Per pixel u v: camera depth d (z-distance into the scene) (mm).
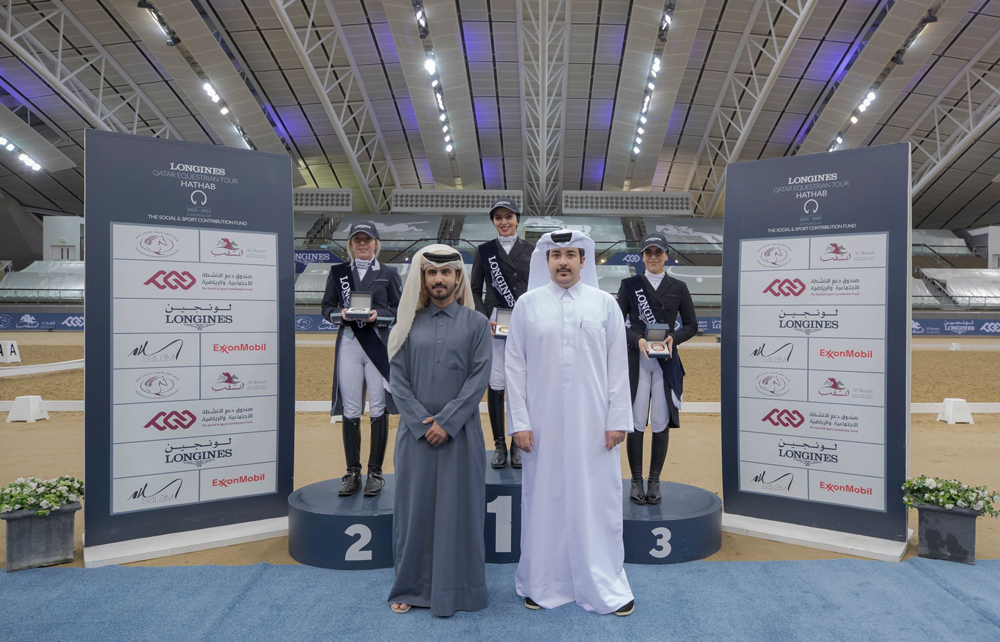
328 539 3465
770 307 4227
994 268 27641
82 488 3701
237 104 22391
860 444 3916
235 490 4066
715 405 9109
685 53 20344
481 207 29156
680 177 30953
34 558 3457
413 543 2971
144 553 3604
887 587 3213
